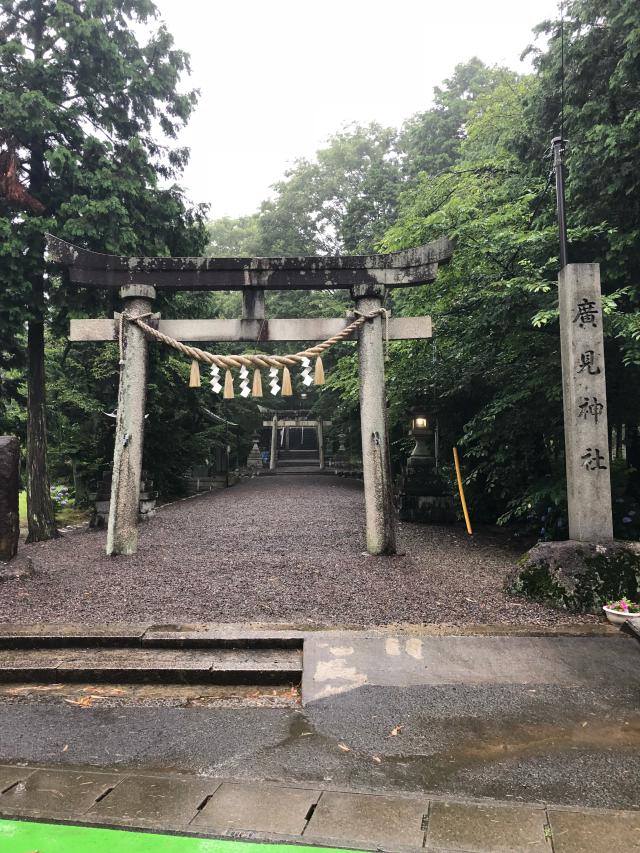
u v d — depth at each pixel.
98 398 14.81
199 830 2.47
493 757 3.06
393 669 4.11
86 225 9.38
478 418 9.09
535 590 5.61
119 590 6.10
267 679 4.14
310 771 2.96
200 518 11.87
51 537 10.24
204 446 18.34
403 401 11.59
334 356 22.70
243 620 5.12
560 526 8.39
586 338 5.85
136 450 7.93
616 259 7.73
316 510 12.93
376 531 7.72
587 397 5.80
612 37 8.06
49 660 4.40
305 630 4.80
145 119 11.16
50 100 9.72
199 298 14.27
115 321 7.90
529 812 2.59
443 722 3.44
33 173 10.29
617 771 2.91
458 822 2.52
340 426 24.67
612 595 5.27
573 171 7.92
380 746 3.20
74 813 2.60
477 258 8.63
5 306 9.30
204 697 3.94
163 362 13.35
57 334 11.12
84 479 15.25
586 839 2.40
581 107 8.68
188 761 3.08
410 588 6.12
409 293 9.93
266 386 27.55
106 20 10.69
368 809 2.62
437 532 10.17
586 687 3.83
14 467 7.02
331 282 7.96
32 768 3.02
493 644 4.47
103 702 3.87
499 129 14.44
